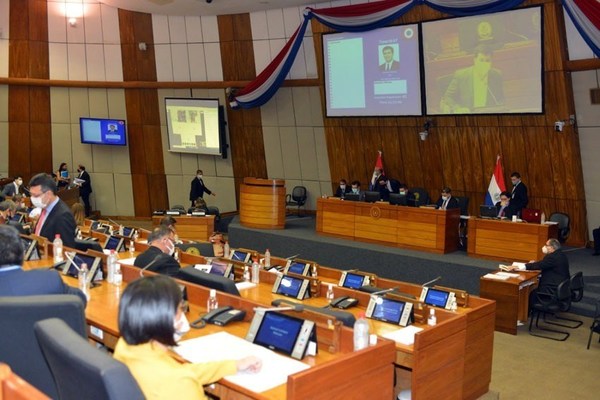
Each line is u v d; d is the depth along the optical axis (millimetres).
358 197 11836
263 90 14828
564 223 10680
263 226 12930
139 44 16375
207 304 4340
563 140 11156
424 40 12141
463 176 12844
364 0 13383
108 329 3855
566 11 9859
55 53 16312
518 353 7098
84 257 5453
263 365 3146
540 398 5816
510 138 11852
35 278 3318
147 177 17203
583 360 6887
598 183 11211
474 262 9727
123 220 17344
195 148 16594
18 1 15883
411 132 13250
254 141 16266
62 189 14555
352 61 13359
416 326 4867
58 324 2352
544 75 10852
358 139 14258
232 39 15875
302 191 15523
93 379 2035
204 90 16516
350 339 3369
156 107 16875
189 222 11891
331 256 11398
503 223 9789
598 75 10586
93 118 16703
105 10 16266
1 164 16469
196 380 2590
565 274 7887
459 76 11828
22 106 16391
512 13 10812
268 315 3549
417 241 10820
